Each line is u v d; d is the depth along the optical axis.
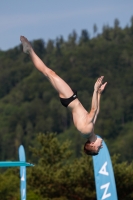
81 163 101.38
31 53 40.50
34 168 102.25
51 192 101.12
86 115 39.72
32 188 104.25
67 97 39.78
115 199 61.25
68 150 116.94
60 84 39.84
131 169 99.75
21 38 40.41
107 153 62.16
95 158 62.25
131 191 100.19
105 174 61.75
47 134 114.00
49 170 103.62
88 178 98.56
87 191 98.44
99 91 40.00
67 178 99.62
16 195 109.38
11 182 112.56
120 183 98.50
